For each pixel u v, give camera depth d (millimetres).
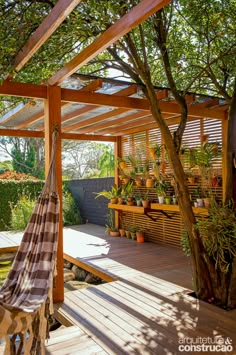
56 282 3486
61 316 3160
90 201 9500
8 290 2455
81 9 3006
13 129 6445
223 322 2930
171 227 6355
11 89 3428
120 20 2338
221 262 3363
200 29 4367
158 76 5016
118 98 4184
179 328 2824
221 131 5227
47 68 3752
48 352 2457
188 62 4879
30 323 1910
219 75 4855
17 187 9594
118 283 4070
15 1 3000
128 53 3615
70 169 17250
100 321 2988
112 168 12766
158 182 6316
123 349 2488
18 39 3014
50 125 3570
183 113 3633
